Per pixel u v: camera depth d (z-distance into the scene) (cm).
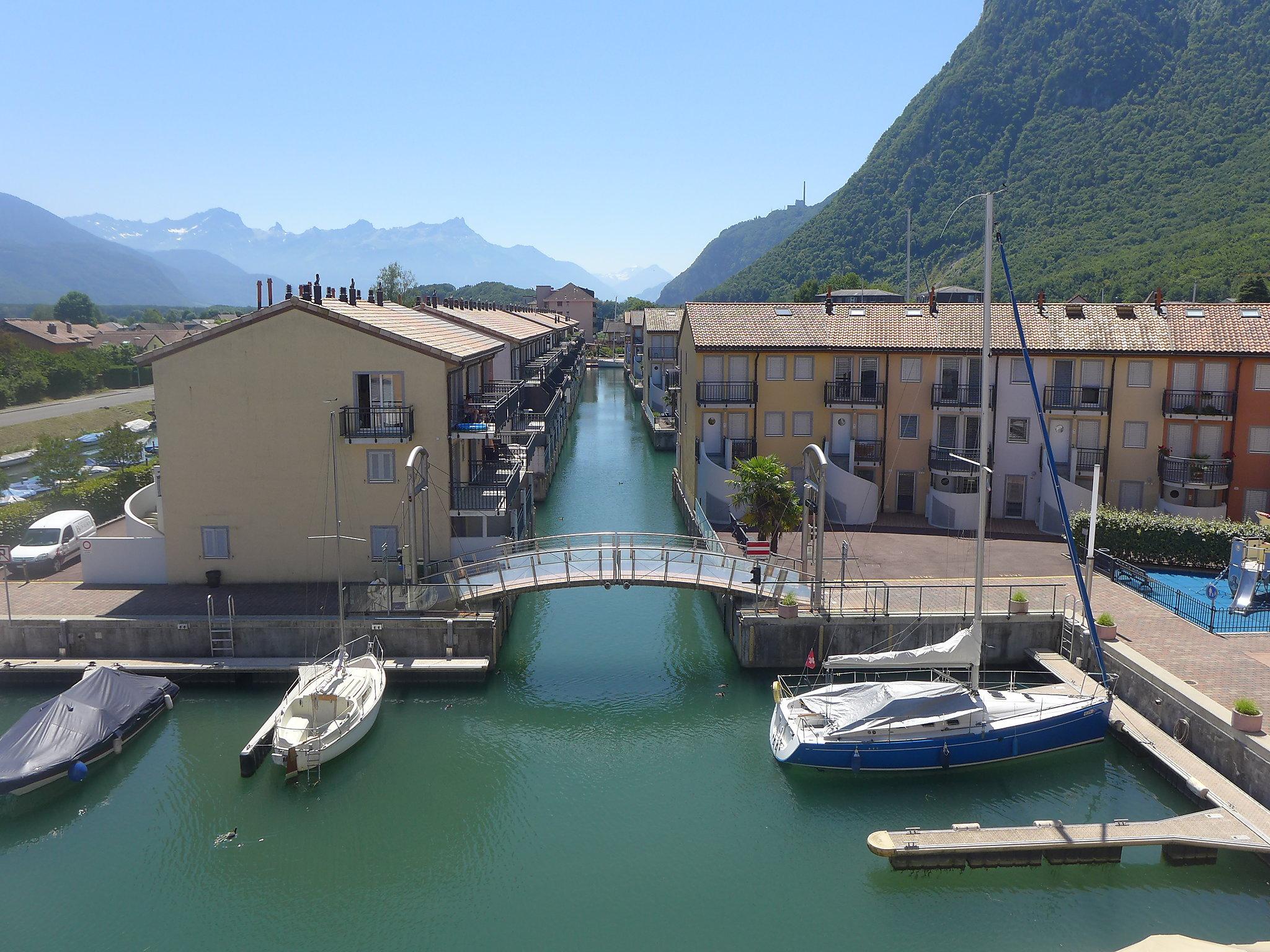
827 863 2239
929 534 4444
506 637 3672
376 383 3441
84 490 4766
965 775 2628
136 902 2108
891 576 3738
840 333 4772
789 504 3834
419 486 3288
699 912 2062
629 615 4012
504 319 7262
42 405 10112
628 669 3375
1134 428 4488
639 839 2350
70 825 2391
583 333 19525
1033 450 4616
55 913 2067
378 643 3177
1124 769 2633
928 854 2162
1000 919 2022
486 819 2439
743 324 4875
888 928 2000
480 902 2098
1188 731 2536
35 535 3872
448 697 3095
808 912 2058
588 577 3359
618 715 3011
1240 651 2920
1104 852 2173
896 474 4797
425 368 3434
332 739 2633
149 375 12656
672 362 9244
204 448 3462
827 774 2620
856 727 2627
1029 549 4166
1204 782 2359
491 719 2975
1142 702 2759
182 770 2630
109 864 2242
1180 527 3847
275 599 3384
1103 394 4478
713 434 4825
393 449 3456
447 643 3189
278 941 1981
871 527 4562
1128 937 1959
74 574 3741
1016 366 4569
